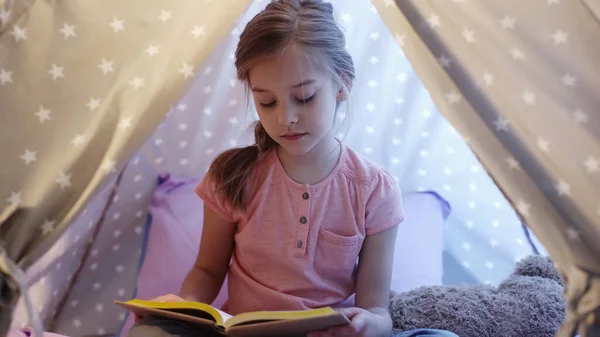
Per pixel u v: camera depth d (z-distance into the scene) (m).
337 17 1.30
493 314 1.08
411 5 0.83
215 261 1.15
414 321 1.10
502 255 1.47
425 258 1.36
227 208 1.09
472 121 0.83
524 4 0.81
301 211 1.06
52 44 0.91
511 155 0.82
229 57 1.29
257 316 0.83
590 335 0.79
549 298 1.10
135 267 1.45
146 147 1.37
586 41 0.80
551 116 0.81
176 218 1.39
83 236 1.28
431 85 0.84
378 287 1.08
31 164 0.91
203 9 0.88
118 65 0.90
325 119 0.97
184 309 0.88
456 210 1.50
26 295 0.88
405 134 1.43
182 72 0.88
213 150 1.44
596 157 0.81
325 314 0.81
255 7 1.23
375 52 1.34
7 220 0.90
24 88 0.91
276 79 0.92
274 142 1.10
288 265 1.06
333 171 1.08
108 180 0.91
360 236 1.08
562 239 0.81
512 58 0.82
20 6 0.89
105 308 1.40
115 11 0.90
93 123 0.90
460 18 0.82
